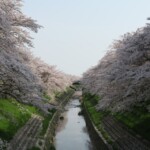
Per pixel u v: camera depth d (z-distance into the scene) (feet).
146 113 115.03
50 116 170.50
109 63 153.79
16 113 120.78
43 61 225.35
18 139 94.43
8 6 84.28
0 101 120.78
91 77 247.50
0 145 73.20
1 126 93.04
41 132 122.83
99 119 157.99
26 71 68.54
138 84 80.79
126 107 94.73
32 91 73.97
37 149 95.96
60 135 163.53
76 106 299.79
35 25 91.30
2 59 60.59
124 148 96.58
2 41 69.92
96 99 227.81
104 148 109.60
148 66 75.77
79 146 140.36
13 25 88.69
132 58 82.23
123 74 82.69
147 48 81.05
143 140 91.61
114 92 96.63
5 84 73.77
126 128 113.60
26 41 88.12
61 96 304.71
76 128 184.75
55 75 219.00
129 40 90.38
